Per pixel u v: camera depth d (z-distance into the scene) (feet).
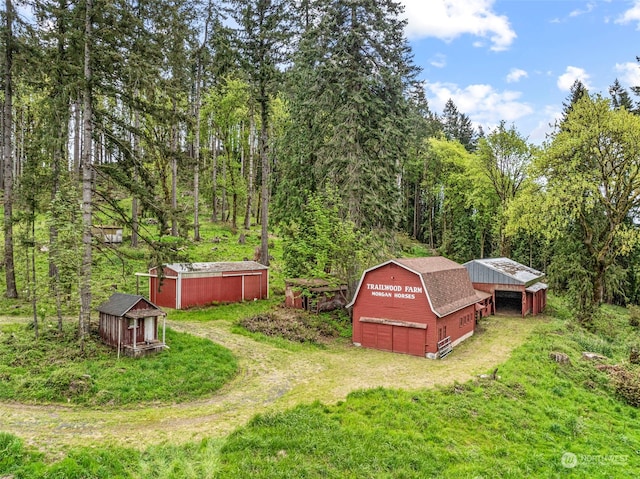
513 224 110.42
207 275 90.99
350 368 62.64
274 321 81.82
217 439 37.37
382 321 74.69
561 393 57.31
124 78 58.90
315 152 95.61
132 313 57.98
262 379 55.83
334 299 95.50
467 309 85.46
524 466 38.70
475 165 151.12
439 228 211.00
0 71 75.92
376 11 87.56
